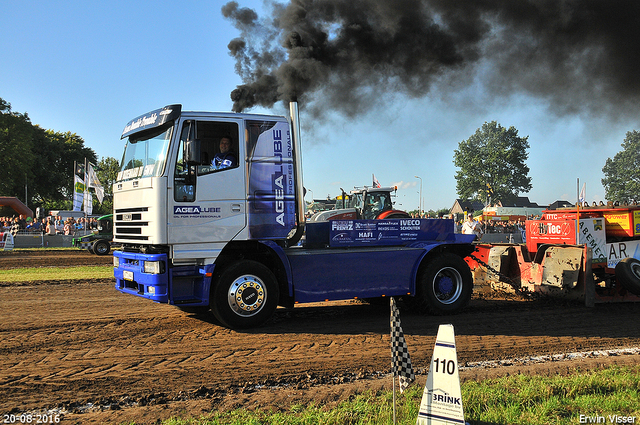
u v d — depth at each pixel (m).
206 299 6.79
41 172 58.62
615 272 9.09
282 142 7.35
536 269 9.58
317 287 7.55
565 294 9.26
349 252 7.79
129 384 4.76
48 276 12.70
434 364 3.51
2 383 4.74
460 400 3.36
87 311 8.19
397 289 8.07
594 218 9.51
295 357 5.73
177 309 8.43
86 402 4.30
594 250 9.48
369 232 8.21
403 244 8.45
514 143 82.81
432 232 8.69
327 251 7.77
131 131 7.32
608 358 5.85
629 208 9.51
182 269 6.75
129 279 7.12
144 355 5.72
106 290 10.52
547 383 4.61
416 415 3.82
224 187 6.93
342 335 6.82
